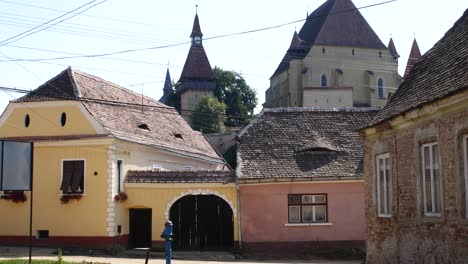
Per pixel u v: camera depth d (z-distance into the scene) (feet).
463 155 39.68
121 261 72.95
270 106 337.93
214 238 90.07
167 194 90.02
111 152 88.99
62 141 90.38
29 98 95.55
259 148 91.91
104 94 105.40
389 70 300.40
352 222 86.89
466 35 48.32
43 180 91.09
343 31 299.58
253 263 74.95
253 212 87.30
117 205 89.10
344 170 87.71
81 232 88.38
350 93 263.90
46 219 90.22
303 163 89.25
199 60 340.39
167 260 57.88
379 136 55.01
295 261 80.12
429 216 44.57
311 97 264.52
